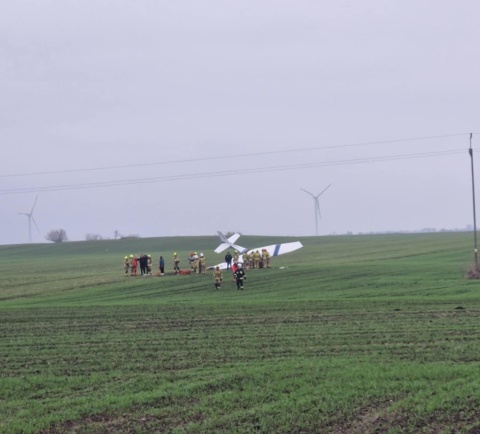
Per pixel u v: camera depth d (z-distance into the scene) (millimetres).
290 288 82438
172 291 84625
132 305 68125
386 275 92250
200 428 27078
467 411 27500
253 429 26719
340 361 36875
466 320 49938
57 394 33438
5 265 165500
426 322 49656
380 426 26516
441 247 156000
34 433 27688
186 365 38281
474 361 36250
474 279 84625
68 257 193375
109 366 38844
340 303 62688
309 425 26953
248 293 79250
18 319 60156
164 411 29625
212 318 56188
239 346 43125
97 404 30766
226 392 31641
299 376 33719
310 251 162375
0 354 43750
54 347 45594
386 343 42062
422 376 32656
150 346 44469
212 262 131250
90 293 88125
